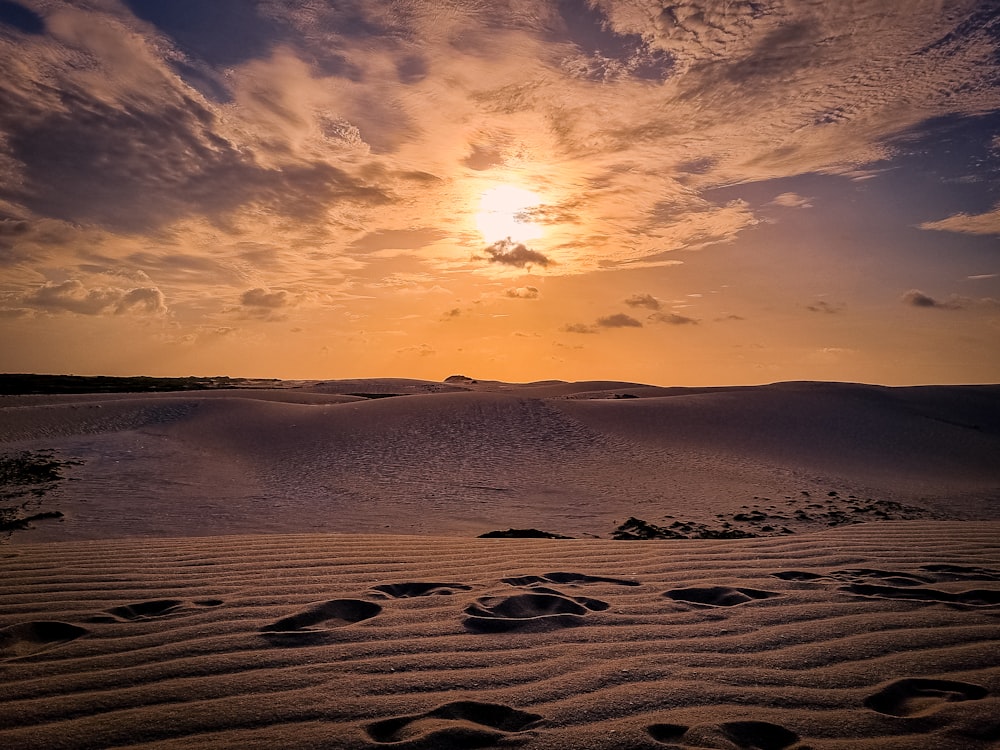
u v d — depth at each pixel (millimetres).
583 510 14070
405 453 20297
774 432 25219
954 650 2955
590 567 4750
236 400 28344
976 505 15688
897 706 2457
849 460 22047
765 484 17672
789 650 2988
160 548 5438
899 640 3096
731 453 21938
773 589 4031
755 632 3234
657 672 2740
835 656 2910
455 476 17609
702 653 2957
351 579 4359
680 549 5379
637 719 2305
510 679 2664
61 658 2889
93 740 2156
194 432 22656
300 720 2293
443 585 4262
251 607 3670
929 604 3674
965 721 2285
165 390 52625
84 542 5809
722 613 3564
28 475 15820
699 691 2549
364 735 2180
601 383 56531
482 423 24422
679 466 19719
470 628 3312
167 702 2443
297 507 13703
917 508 15031
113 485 15234
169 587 4129
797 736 2191
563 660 2877
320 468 18297
